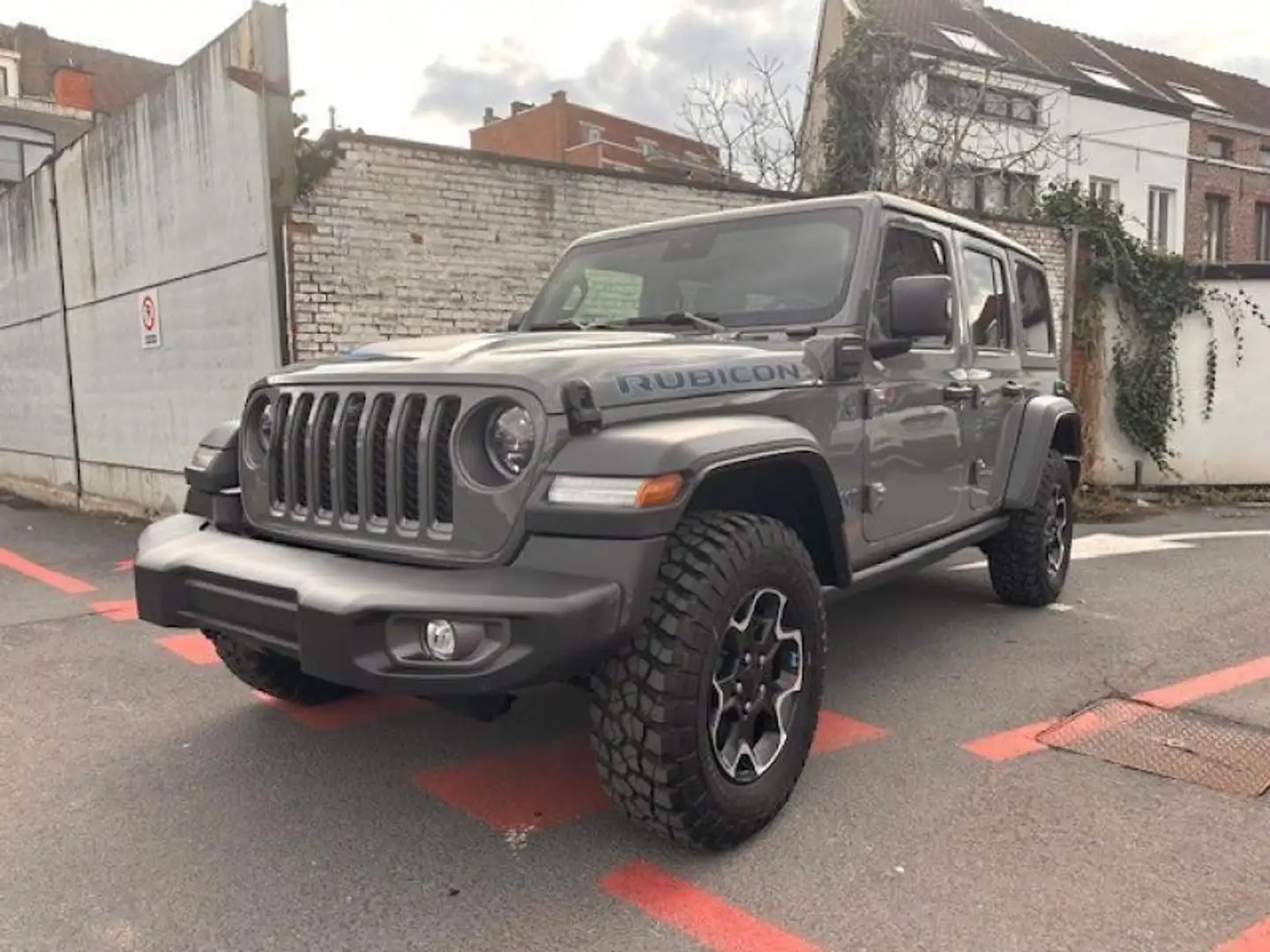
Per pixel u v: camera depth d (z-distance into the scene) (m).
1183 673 4.38
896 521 3.82
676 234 4.12
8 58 34.91
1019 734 3.67
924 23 19.92
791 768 2.95
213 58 7.52
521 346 2.97
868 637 4.96
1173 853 2.77
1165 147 20.95
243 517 3.22
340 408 2.85
